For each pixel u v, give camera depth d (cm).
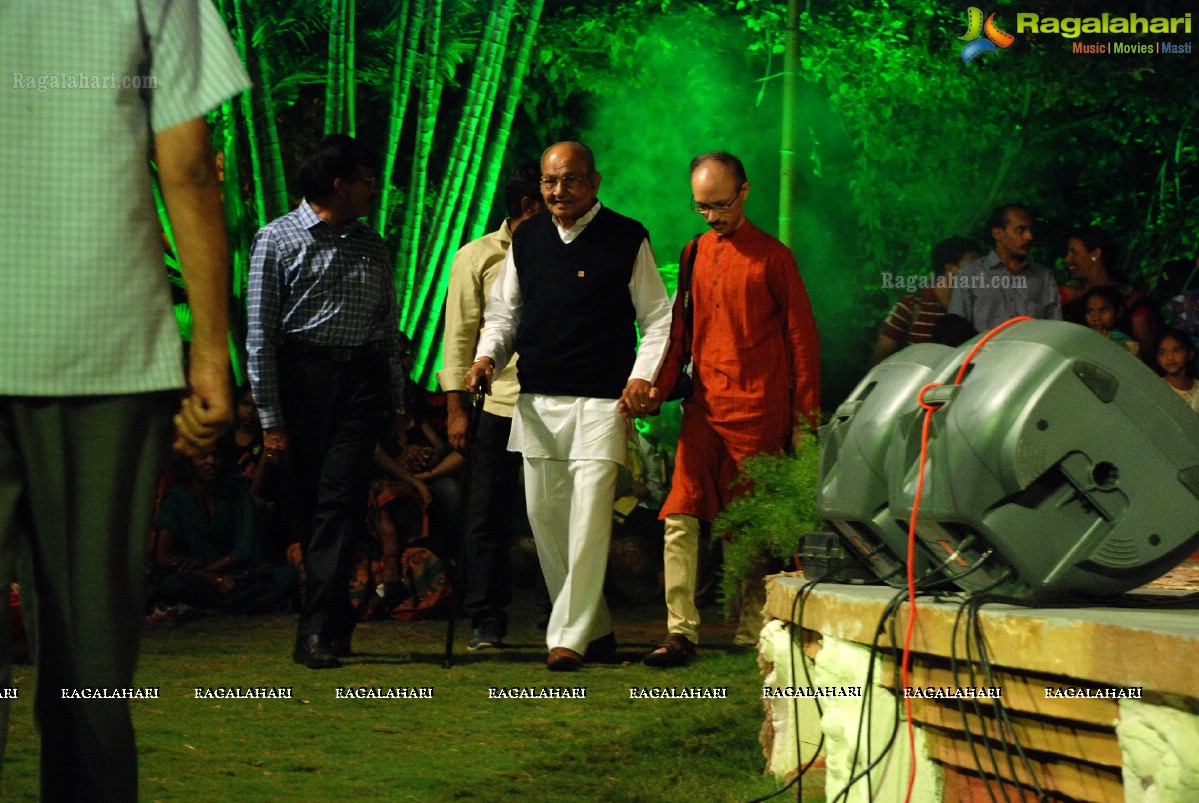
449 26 1850
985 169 1905
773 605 623
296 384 964
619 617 1266
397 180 1912
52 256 377
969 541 488
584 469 937
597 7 1928
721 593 1278
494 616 1054
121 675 387
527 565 1420
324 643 955
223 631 1145
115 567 384
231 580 1237
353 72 1762
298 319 960
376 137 1908
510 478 1063
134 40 388
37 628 393
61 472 379
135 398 385
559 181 930
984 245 1856
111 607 384
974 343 505
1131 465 475
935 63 1822
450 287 1088
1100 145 1916
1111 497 473
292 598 1277
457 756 678
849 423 584
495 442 1055
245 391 1347
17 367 373
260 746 700
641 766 651
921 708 495
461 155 1786
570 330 942
